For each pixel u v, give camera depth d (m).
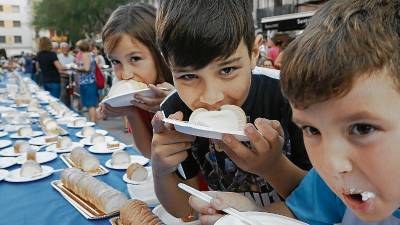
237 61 0.73
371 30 0.40
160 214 1.03
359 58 0.39
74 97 6.69
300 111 0.45
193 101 0.76
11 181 1.38
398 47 0.39
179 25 0.70
